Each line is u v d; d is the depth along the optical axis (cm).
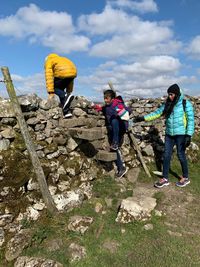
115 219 279
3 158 268
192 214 295
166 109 341
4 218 254
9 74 278
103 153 330
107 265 229
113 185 330
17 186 268
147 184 356
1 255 236
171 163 400
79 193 300
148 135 422
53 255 234
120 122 345
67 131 329
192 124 333
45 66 322
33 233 251
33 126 303
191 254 241
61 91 331
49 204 277
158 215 289
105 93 339
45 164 294
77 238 253
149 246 249
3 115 280
